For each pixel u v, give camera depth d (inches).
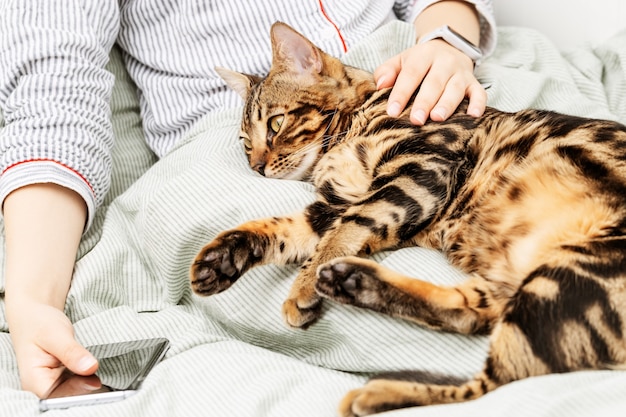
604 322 35.6
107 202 65.1
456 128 49.8
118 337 47.8
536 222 43.1
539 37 78.1
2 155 55.4
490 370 36.8
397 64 57.2
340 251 44.4
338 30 61.7
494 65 69.7
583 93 71.7
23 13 60.4
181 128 65.1
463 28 72.0
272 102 55.9
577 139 45.1
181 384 41.6
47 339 44.6
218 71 59.7
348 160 51.2
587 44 80.7
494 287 42.1
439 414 33.2
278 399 39.2
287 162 54.9
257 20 62.6
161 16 66.0
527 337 36.1
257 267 46.6
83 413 38.0
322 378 41.6
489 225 44.9
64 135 55.5
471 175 47.7
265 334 47.2
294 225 47.8
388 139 50.1
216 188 49.6
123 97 71.1
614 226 39.9
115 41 71.1
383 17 67.2
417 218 45.4
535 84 65.9
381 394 36.1
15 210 52.5
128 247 54.9
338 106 55.5
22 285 48.8
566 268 37.0
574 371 35.8
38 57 58.4
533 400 32.4
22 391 41.3
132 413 38.7
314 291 43.3
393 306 40.8
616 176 41.8
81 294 50.6
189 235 49.0
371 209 45.3
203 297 47.3
